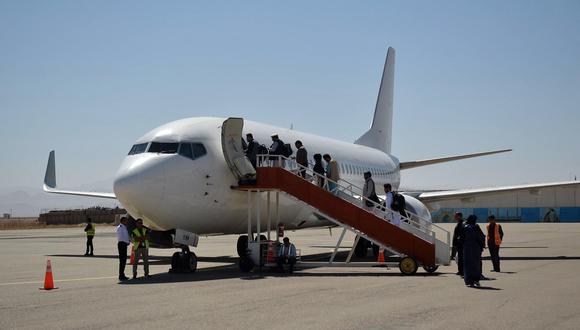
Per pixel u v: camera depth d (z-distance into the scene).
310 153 27.31
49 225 93.56
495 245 19.11
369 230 19.12
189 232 19.31
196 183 19.42
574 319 10.55
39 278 17.67
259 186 19.86
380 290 14.36
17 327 10.06
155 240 20.16
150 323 10.32
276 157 21.25
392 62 44.06
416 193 33.31
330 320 10.47
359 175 32.91
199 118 21.75
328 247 35.53
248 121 24.30
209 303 12.41
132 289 14.77
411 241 18.53
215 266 21.66
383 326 9.94
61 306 12.21
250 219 19.92
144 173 18.73
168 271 19.44
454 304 12.18
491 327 9.86
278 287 14.97
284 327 9.89
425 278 17.14
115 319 10.71
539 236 47.16
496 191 30.92
